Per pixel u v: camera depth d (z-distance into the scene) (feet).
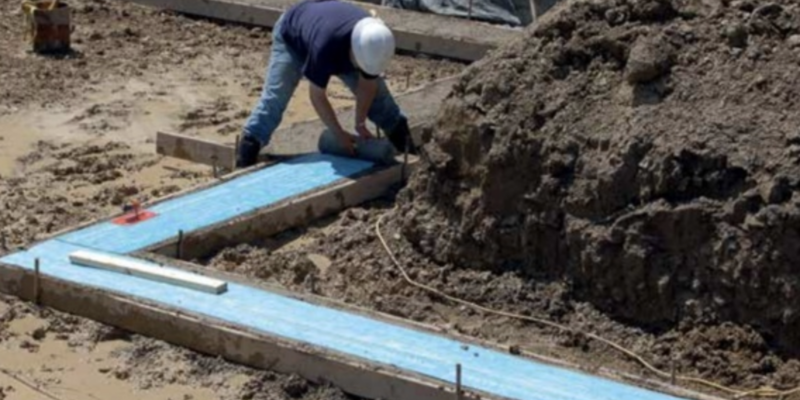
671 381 34.40
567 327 37.55
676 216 36.45
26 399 34.30
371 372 33.86
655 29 39.42
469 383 33.19
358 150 47.44
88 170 48.83
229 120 54.13
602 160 37.83
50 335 37.32
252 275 40.37
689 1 39.93
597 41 39.78
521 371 33.86
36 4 61.82
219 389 34.81
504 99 39.96
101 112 54.70
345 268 40.93
